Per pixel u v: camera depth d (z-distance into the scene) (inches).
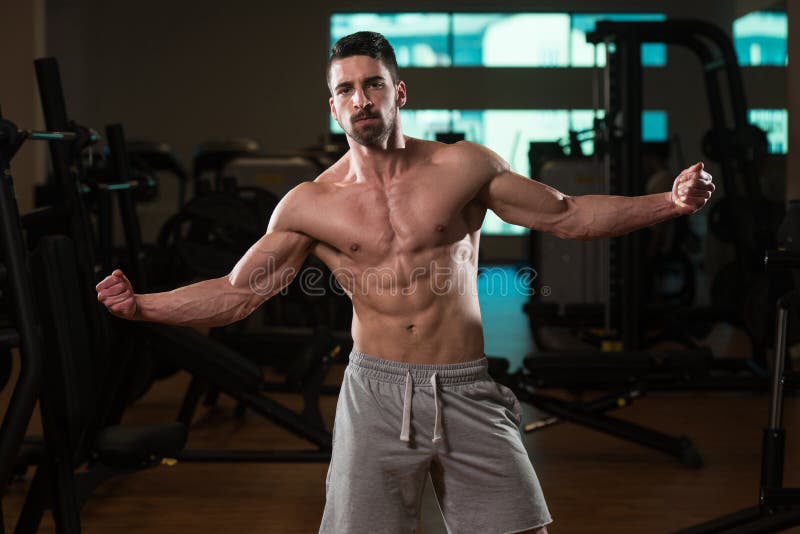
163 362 186.4
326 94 577.3
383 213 75.4
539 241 259.0
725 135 237.6
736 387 202.8
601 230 77.7
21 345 95.0
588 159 255.4
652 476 156.6
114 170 171.0
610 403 166.4
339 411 77.7
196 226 212.1
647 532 128.5
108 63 573.0
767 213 233.6
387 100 72.3
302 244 77.9
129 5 570.6
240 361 145.8
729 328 340.5
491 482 75.2
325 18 574.6
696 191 74.4
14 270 94.9
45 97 135.5
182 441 113.3
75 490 107.6
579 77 576.1
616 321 233.8
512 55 577.3
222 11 573.3
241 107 577.0
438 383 75.2
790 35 246.8
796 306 108.5
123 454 108.3
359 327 78.0
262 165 270.5
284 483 154.2
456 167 76.0
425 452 75.0
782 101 393.1
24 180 375.9
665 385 203.3
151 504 142.7
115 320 138.0
